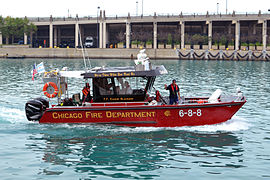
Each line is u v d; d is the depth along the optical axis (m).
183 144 12.86
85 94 15.16
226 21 85.06
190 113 14.57
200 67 54.03
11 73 42.22
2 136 13.73
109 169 10.66
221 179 9.95
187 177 10.08
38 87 28.61
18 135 13.87
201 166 10.87
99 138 13.52
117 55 84.50
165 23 92.19
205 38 83.06
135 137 13.62
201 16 83.31
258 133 14.33
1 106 19.22
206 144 12.88
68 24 95.69
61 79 15.62
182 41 84.00
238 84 31.52
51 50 89.12
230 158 11.55
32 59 82.12
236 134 14.13
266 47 79.69
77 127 14.85
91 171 10.48
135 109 14.48
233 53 77.00
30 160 11.30
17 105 19.73
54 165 10.92
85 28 100.06
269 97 23.52
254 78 37.38
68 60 76.56
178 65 58.66
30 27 95.06
